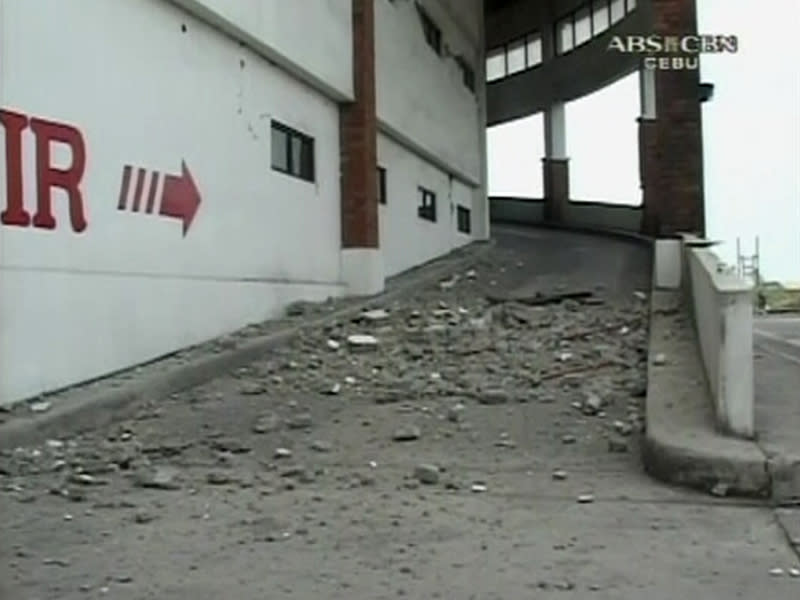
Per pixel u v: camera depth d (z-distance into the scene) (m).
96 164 10.54
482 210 30.36
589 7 37.25
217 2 12.80
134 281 11.20
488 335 14.59
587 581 5.20
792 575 5.29
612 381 11.27
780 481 6.95
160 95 11.87
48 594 5.01
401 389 11.09
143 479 7.43
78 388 9.95
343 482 7.54
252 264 14.33
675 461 7.35
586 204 37.50
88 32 10.43
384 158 21.00
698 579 5.23
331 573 5.36
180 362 11.48
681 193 17.38
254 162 14.45
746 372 7.80
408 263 22.56
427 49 24.00
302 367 12.34
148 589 5.09
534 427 9.37
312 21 16.06
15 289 9.22
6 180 9.15
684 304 15.27
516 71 42.38
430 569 5.42
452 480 7.56
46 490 7.19
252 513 6.62
